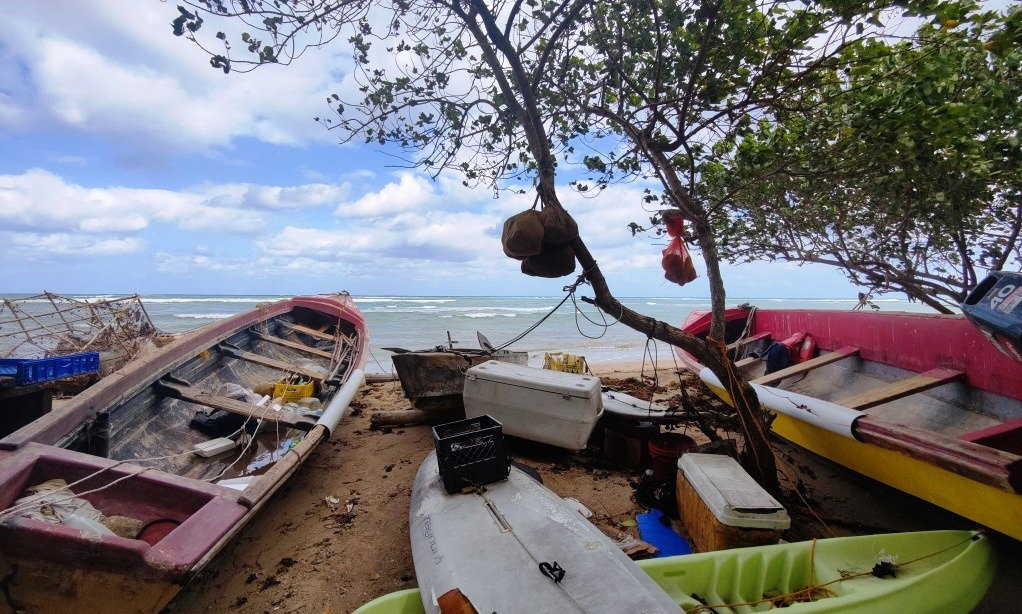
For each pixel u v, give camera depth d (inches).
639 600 91.5
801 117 181.2
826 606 103.1
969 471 127.0
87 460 127.7
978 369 180.9
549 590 95.1
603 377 409.4
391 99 172.2
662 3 136.1
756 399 174.6
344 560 152.6
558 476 203.3
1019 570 140.4
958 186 179.5
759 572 115.3
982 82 154.3
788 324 310.5
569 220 140.8
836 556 120.3
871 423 159.8
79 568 100.0
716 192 219.9
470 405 217.9
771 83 147.0
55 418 145.4
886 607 104.7
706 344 171.5
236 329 304.5
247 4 115.7
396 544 160.6
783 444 249.1
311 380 263.9
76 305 355.3
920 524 170.2
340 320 400.8
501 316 1266.0
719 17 134.6
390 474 214.2
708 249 172.2
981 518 135.6
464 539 113.5
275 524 175.5
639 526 160.9
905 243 235.0
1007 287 115.3
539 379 204.1
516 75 142.2
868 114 146.4
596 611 89.1
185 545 107.8
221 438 199.6
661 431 227.1
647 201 202.5
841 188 222.4
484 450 136.8
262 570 149.1
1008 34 121.0
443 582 101.5
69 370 235.8
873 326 237.0
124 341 358.9
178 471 179.0
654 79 160.6
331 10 125.6
